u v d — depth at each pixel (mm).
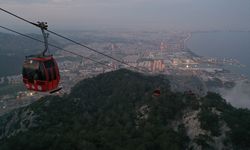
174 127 94625
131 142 80125
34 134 84562
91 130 92000
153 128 89875
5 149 76812
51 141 77438
